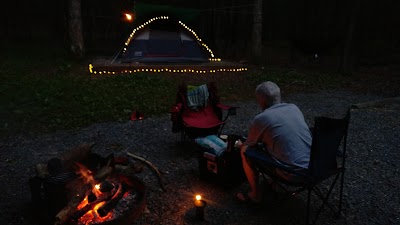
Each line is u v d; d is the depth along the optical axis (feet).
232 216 11.15
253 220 10.94
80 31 43.93
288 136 10.11
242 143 11.98
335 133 9.95
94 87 29.78
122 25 74.02
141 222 10.68
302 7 78.13
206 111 17.87
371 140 18.61
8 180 13.42
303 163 9.95
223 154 12.71
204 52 44.50
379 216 11.16
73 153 11.05
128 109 24.00
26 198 12.08
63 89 28.37
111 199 10.35
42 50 54.49
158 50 41.86
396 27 69.72
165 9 42.55
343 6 71.56
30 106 23.81
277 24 88.63
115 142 17.90
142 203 10.30
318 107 26.96
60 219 9.00
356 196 12.44
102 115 22.44
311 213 11.38
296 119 10.42
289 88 34.73
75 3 43.04
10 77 32.37
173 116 16.79
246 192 12.74
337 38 54.70
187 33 43.27
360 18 62.90
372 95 32.27
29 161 15.28
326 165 10.14
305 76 40.68
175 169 14.79
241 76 38.99
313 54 55.47
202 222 10.76
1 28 74.59
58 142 17.72
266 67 46.80
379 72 46.50
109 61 42.57
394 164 15.33
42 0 76.74
